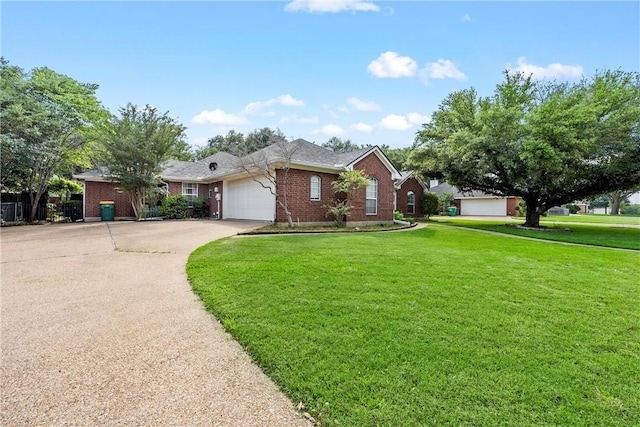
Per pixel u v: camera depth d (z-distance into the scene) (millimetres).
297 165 13508
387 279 5113
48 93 13797
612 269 6332
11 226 13953
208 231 11328
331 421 1993
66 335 3135
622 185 15742
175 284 4906
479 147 14906
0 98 12211
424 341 3014
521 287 4867
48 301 4098
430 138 20797
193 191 20609
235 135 38031
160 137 16016
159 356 2758
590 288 4887
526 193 17844
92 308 3875
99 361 2662
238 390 2305
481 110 15992
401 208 24859
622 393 2299
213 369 2568
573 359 2756
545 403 2174
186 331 3264
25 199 15930
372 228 13922
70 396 2195
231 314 3619
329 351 2805
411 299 4176
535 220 18172
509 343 3018
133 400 2168
